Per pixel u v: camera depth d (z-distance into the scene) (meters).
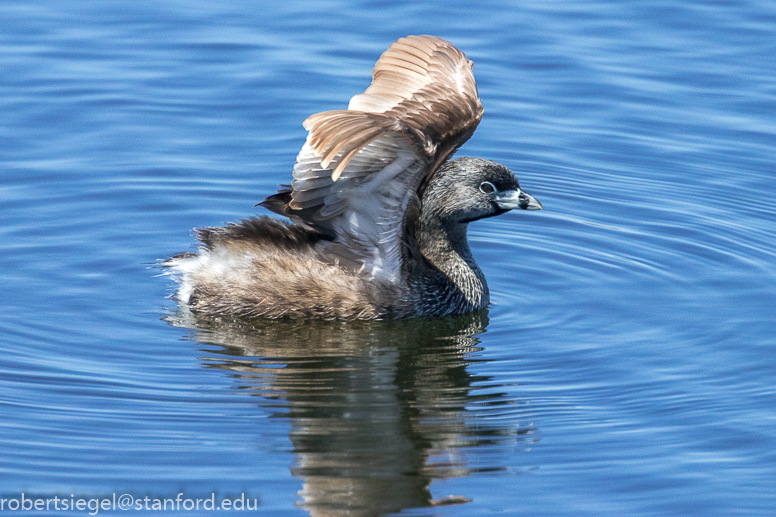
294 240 13.17
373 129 10.59
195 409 10.95
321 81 18.75
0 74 18.67
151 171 16.64
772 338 12.59
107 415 10.78
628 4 21.17
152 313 13.22
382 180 12.21
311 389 11.44
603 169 17.27
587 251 15.16
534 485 9.78
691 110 18.42
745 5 21.06
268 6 21.09
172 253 14.63
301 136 17.61
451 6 21.05
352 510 9.34
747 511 9.43
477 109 13.61
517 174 17.03
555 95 18.80
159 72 19.02
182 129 17.72
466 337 12.86
